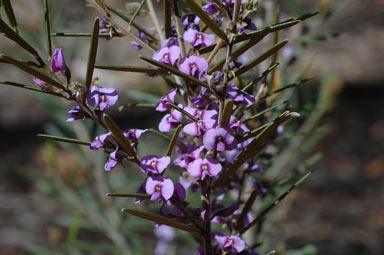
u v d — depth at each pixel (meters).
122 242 0.64
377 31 2.19
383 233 1.08
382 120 1.77
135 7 0.31
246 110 0.29
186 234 0.56
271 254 0.28
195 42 0.26
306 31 0.46
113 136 0.25
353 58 2.02
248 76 0.37
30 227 1.10
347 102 1.92
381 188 1.34
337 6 0.46
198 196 0.42
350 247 0.99
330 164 1.51
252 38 0.24
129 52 2.02
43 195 0.74
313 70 1.89
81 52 1.79
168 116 0.26
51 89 0.25
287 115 0.24
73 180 0.63
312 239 1.00
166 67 0.24
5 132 1.66
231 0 0.25
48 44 0.24
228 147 0.24
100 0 0.27
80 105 0.25
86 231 1.04
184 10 0.30
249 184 0.38
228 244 0.27
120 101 1.74
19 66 0.23
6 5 0.24
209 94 0.25
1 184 1.35
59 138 0.24
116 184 0.65
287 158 0.52
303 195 1.28
